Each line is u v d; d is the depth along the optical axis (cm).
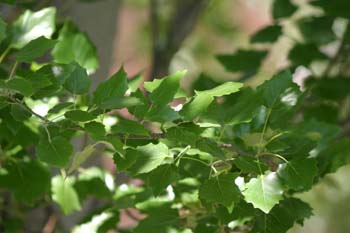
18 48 206
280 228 197
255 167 191
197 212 207
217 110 197
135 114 190
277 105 198
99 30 261
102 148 217
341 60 265
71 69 193
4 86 182
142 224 203
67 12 256
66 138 192
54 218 251
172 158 194
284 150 198
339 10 256
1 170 214
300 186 190
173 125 190
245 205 196
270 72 263
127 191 219
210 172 192
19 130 206
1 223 241
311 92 258
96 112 189
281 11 256
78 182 219
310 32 260
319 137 204
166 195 210
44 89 192
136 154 190
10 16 236
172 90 190
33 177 215
